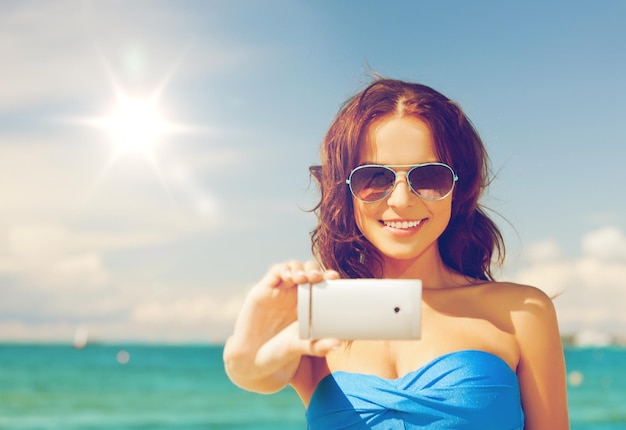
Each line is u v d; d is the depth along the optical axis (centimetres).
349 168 203
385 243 196
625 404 2495
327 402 196
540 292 208
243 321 180
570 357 3784
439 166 194
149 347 4522
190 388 2842
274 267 178
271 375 190
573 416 2323
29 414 2428
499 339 199
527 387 203
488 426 185
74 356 4025
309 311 167
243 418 2322
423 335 198
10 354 4016
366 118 199
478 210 225
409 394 186
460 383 187
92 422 2314
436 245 217
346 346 201
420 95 201
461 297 208
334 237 211
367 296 166
